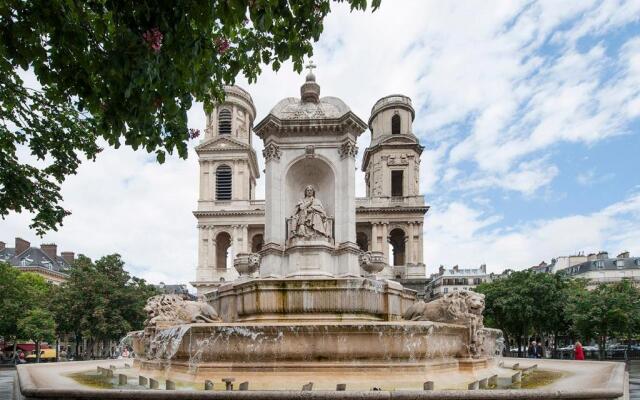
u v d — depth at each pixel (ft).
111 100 25.12
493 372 45.29
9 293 156.04
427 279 236.63
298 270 59.52
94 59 24.59
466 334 44.70
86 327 163.84
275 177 64.69
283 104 66.95
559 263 378.12
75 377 43.09
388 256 241.35
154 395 24.56
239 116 261.65
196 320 50.24
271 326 37.78
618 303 132.46
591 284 324.39
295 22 27.61
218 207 245.65
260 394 23.73
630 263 329.52
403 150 254.88
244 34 31.68
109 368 53.21
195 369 37.83
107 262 171.53
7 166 47.98
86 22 26.04
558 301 146.10
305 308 51.57
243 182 249.34
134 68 23.12
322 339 37.58
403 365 37.40
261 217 240.94
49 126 49.70
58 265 326.24
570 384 33.45
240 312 54.34
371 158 265.54
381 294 54.60
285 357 37.50
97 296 162.50
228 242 258.16
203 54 25.72
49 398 26.13
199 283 235.81
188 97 27.20
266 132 65.82
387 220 243.60
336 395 23.63
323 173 66.90
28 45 25.14
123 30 23.11
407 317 49.52
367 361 37.55
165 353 42.50
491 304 156.04
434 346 39.88
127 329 164.96
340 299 51.72
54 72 26.03
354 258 61.87
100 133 29.68
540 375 43.65
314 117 65.10
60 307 161.89
